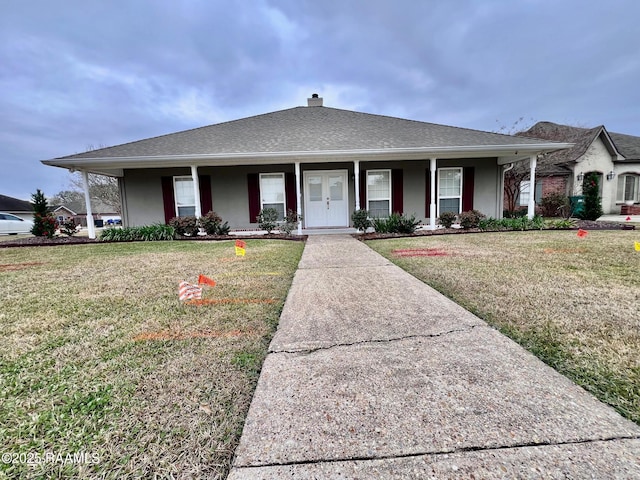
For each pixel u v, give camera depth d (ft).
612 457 4.14
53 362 7.24
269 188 35.81
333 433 4.73
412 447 4.39
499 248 20.49
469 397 5.47
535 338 7.74
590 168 50.47
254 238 29.94
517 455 4.21
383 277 13.93
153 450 4.62
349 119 39.81
